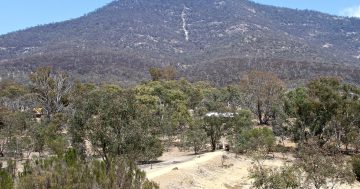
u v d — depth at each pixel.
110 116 33.69
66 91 88.31
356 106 59.25
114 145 33.06
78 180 17.31
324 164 29.27
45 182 16.86
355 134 58.00
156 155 47.38
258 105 82.75
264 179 27.47
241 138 56.03
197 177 40.09
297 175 31.19
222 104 76.38
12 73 177.38
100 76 176.00
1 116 60.75
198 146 58.56
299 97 61.72
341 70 168.38
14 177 18.08
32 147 53.59
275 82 87.88
